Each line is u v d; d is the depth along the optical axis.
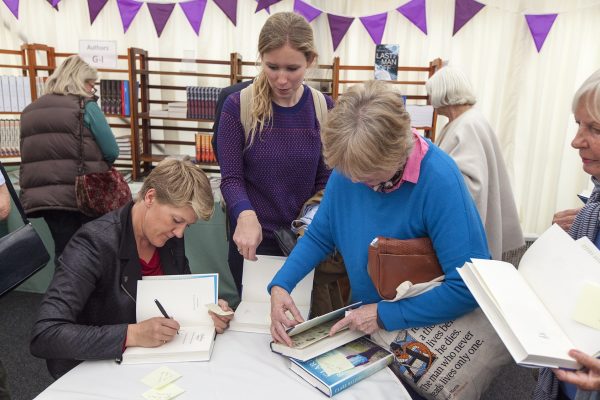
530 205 3.55
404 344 1.06
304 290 1.31
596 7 3.15
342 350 1.09
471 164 1.79
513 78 3.31
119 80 3.10
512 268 0.93
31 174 2.39
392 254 1.03
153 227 1.24
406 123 0.90
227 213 1.68
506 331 0.80
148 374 1.00
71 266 1.15
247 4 3.26
